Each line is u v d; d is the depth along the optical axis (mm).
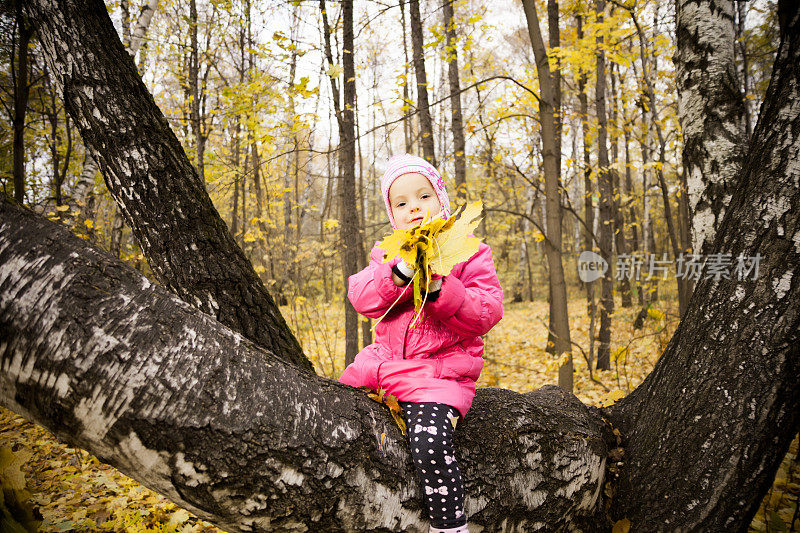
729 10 2703
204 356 1088
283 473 1114
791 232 1616
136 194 1747
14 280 962
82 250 1056
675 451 1779
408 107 6234
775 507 2596
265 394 1147
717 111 2648
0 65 5938
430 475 1320
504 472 1546
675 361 1905
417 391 1463
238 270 1928
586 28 5336
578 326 10445
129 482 3607
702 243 2674
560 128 7742
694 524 1702
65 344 950
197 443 1027
